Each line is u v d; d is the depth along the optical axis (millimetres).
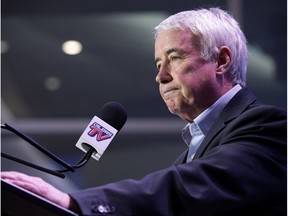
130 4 14461
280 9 13492
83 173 12555
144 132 13742
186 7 14141
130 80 14797
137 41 14688
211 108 4012
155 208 3100
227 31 4105
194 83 3969
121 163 13172
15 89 14977
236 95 3967
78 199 3000
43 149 3227
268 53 13727
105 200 3045
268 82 13820
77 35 14844
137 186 3148
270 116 3654
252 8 13508
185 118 4156
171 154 13641
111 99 14875
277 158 3488
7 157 3102
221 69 4059
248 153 3432
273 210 3424
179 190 3193
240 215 3365
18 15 14789
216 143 3727
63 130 14695
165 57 4059
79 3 14633
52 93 14992
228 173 3303
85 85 14977
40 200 2779
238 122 3686
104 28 14758
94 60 14875
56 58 14969
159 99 14484
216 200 3221
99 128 3582
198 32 4008
